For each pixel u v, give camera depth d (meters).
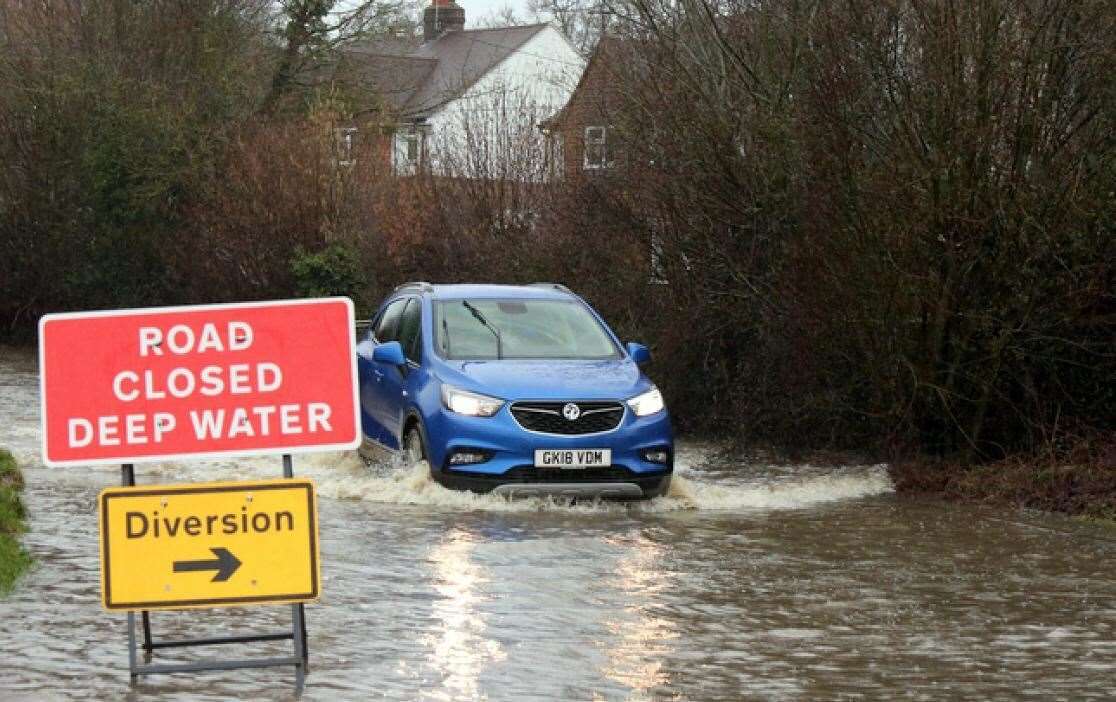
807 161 19.20
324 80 46.69
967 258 18.17
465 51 73.25
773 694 8.86
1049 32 17.92
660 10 23.72
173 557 8.86
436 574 12.29
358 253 35.62
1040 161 17.97
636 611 11.00
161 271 42.81
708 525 15.07
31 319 44.84
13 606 10.95
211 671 9.25
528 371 16.77
